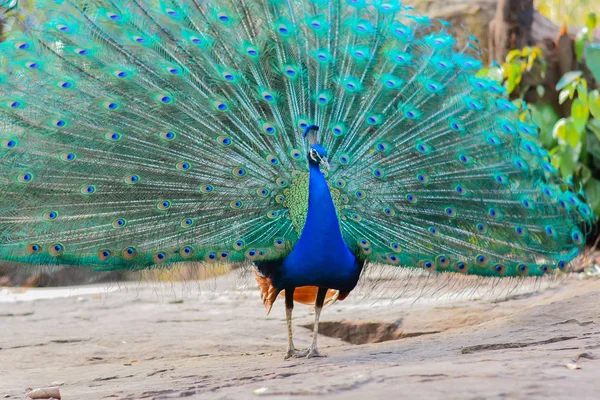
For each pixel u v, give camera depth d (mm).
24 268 12555
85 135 12562
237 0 13656
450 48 13930
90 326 18594
